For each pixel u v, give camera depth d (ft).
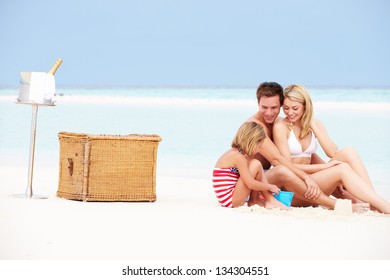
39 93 39.34
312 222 34.50
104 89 271.90
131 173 40.37
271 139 41.68
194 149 71.31
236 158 38.17
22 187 45.03
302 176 38.45
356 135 85.56
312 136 40.93
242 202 38.58
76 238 29.60
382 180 54.19
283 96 40.04
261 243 29.45
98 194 39.88
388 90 218.79
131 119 106.22
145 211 36.83
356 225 33.99
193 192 45.70
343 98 174.81
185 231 31.55
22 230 30.83
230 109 133.69
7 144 72.33
